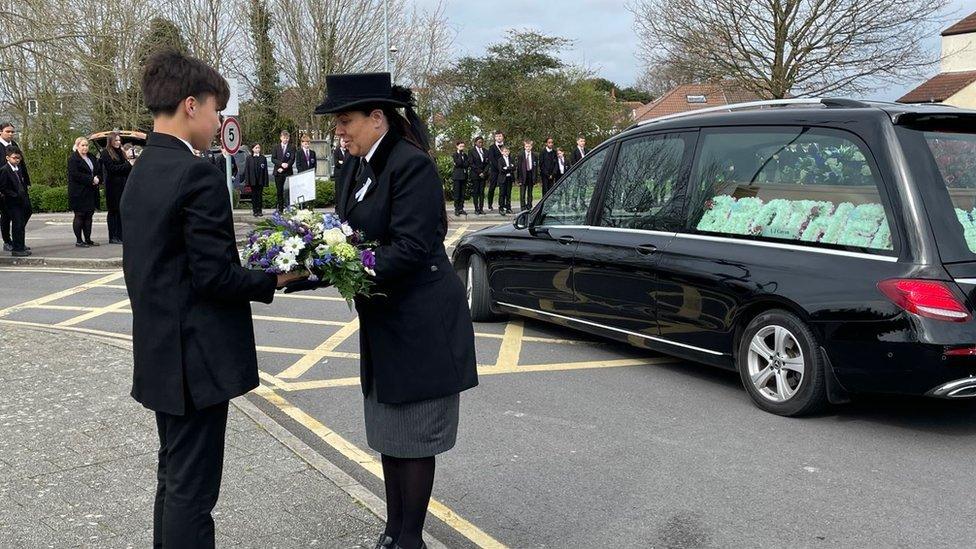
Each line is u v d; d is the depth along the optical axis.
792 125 5.36
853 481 4.25
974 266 4.61
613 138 6.73
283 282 2.82
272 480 4.06
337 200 3.22
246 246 2.85
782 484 4.21
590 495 4.10
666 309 5.91
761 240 5.37
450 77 46.75
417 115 3.12
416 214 2.95
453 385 3.08
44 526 3.53
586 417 5.28
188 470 2.66
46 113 27.75
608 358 6.74
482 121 44.00
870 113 4.98
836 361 4.88
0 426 4.81
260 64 33.28
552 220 7.13
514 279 7.44
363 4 31.91
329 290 10.26
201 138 2.68
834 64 23.67
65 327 8.09
